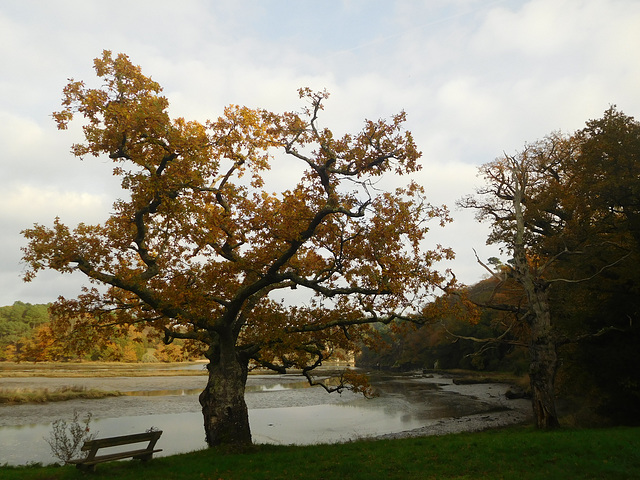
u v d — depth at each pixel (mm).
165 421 29422
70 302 15844
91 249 15562
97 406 35688
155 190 13414
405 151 15656
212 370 16188
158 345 131125
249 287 14844
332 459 12422
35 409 33312
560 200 26125
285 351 16453
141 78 14516
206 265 16750
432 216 15867
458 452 12406
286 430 26609
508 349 57406
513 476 9664
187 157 13844
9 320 132375
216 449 14438
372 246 15109
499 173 31312
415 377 71250
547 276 26891
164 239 16594
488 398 41031
